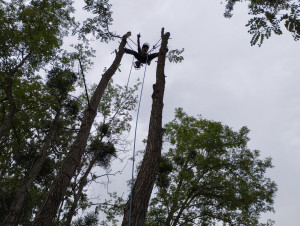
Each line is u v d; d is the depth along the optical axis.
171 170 12.97
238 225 13.30
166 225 12.30
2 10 13.29
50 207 5.89
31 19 13.55
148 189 4.09
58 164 13.73
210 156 14.21
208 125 15.24
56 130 13.57
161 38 7.22
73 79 13.69
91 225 11.41
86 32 9.41
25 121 14.24
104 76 8.19
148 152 4.59
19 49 13.68
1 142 14.57
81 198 13.14
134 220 3.69
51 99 13.16
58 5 14.40
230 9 7.75
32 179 10.76
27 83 13.48
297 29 4.68
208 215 13.52
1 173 14.16
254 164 14.79
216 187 13.84
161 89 5.77
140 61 8.51
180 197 12.75
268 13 5.15
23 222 13.40
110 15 9.09
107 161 12.22
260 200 13.76
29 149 11.54
